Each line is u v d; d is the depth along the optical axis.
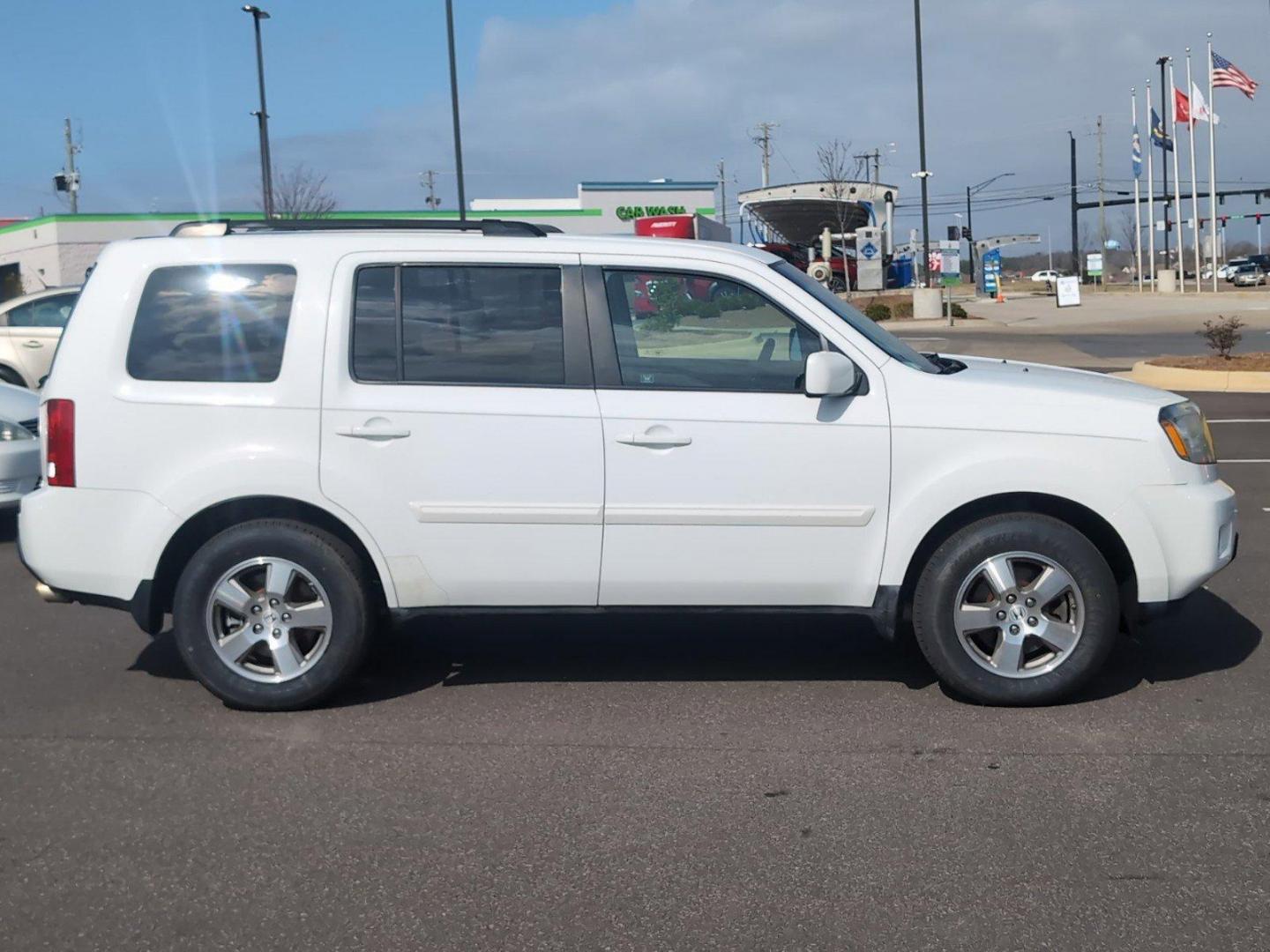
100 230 46.31
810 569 5.64
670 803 4.73
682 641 6.85
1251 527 9.44
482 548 5.64
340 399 5.60
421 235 5.73
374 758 5.23
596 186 52.16
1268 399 17.45
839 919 3.86
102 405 5.64
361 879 4.17
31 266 48.28
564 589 5.69
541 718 5.68
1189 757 5.09
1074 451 5.53
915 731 5.44
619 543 5.62
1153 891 4.00
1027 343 28.55
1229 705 5.68
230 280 5.68
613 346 5.65
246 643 5.73
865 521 5.59
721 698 5.91
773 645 6.75
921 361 6.01
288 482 5.59
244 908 3.99
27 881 4.18
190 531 5.75
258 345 5.65
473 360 5.66
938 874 4.13
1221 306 42.78
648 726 5.55
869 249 38.97
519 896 4.04
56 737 5.52
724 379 5.65
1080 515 5.69
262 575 5.74
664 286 5.68
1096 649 5.58
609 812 4.67
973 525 5.58
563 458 5.58
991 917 3.86
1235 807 4.61
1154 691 5.88
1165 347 26.64
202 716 5.77
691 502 5.59
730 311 5.68
